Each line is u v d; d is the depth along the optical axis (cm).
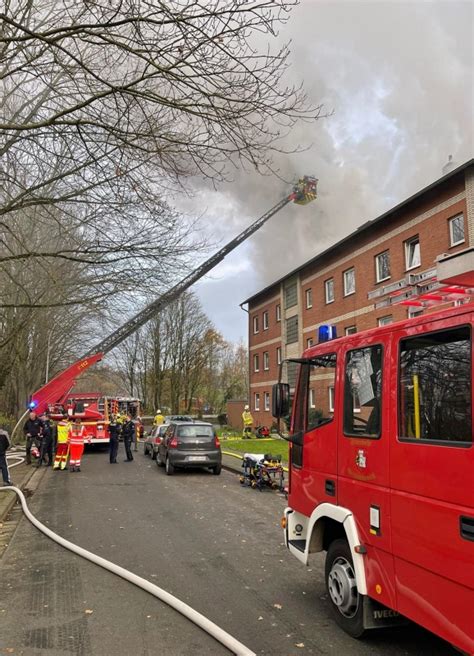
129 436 1992
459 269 344
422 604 320
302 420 511
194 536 771
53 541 743
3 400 3688
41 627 438
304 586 545
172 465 1502
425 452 323
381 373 380
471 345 293
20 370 2978
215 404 6956
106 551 687
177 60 569
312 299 3009
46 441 1769
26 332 2319
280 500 1098
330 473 444
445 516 301
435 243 1881
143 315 2038
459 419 300
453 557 293
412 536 331
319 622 448
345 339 440
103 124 659
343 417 429
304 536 514
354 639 412
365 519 387
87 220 915
